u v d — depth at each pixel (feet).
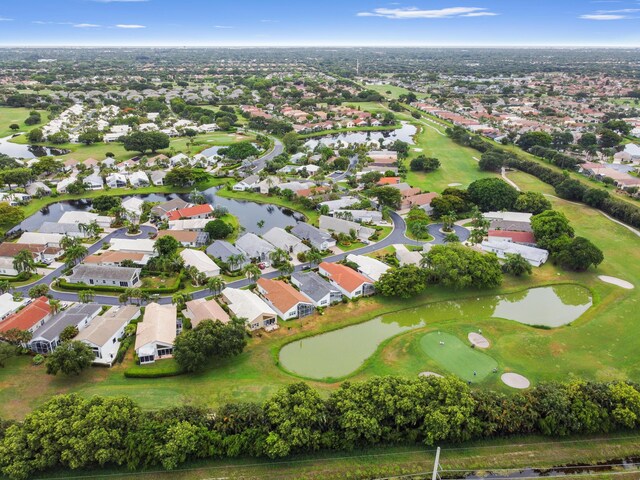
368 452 236.22
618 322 359.05
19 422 237.25
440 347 325.21
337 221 537.65
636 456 238.27
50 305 355.56
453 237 492.95
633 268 453.58
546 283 425.28
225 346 292.81
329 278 418.10
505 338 337.93
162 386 280.31
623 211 573.74
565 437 247.29
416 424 243.40
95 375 289.94
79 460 215.31
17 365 299.17
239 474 222.28
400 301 389.39
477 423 241.96
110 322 325.62
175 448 217.97
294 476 222.48
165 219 567.18
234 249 466.29
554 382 269.85
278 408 237.66
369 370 303.07
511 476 226.79
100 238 511.40
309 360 315.37
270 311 352.90
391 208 619.26
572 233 504.84
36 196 653.71
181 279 414.21
